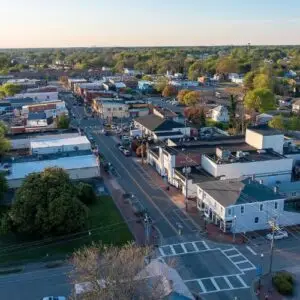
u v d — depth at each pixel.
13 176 81.38
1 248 59.88
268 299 48.56
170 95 193.88
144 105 161.00
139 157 103.06
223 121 143.88
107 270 40.91
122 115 153.00
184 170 81.38
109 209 72.94
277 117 127.50
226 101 178.12
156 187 83.50
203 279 52.56
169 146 91.44
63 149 96.94
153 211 72.25
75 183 80.31
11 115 143.38
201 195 71.12
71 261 53.19
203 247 60.28
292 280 51.50
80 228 64.19
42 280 52.62
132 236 63.34
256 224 65.25
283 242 61.84
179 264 55.78
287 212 66.50
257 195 65.56
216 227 66.00
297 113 151.12
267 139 87.56
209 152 86.75
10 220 60.12
